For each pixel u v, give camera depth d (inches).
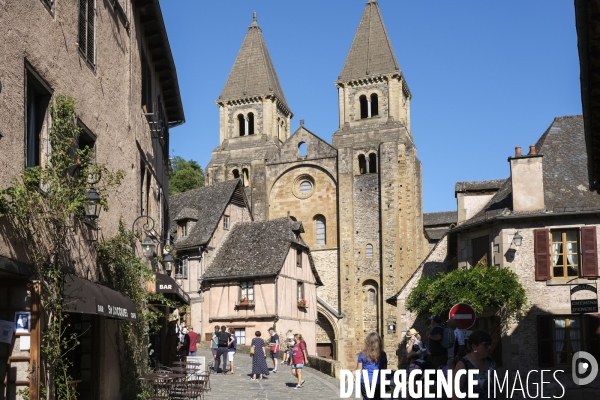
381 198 2465.6
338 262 2501.2
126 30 663.1
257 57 2938.0
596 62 507.2
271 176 2645.2
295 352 884.0
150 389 653.3
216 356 1100.5
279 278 1765.5
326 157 2581.2
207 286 1830.7
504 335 1016.2
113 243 573.0
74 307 440.8
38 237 413.4
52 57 451.5
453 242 1238.9
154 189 833.5
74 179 467.5
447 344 536.4
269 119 2834.6
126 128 650.8
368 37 2723.9
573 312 963.3
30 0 415.2
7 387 404.2
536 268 1015.6
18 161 390.0
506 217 1032.8
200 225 1937.7
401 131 2532.0
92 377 532.4
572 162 1091.3
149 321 689.6
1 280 406.9
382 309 2407.7
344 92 2669.8
